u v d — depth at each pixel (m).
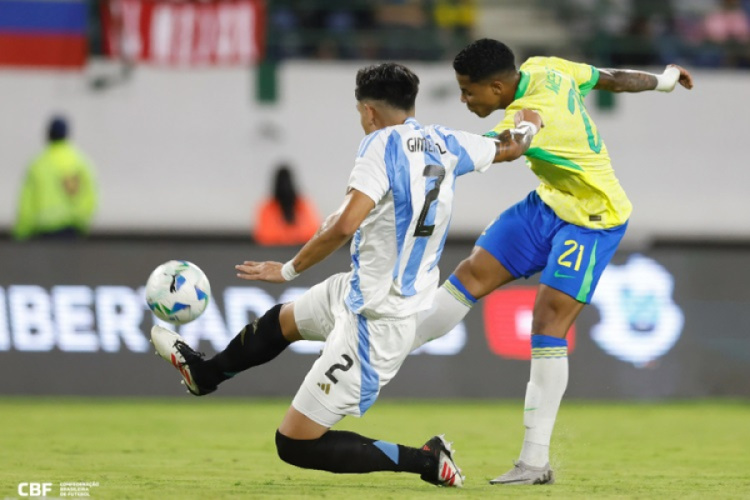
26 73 52.16
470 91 21.12
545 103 20.89
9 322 39.88
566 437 31.19
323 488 19.72
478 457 26.41
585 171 21.14
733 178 54.97
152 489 19.30
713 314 41.44
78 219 46.00
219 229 53.16
